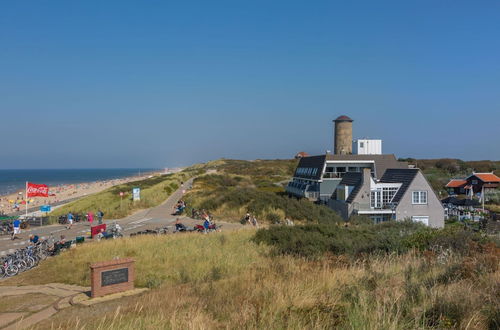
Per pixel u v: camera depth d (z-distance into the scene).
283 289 8.54
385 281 8.70
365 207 42.03
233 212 45.25
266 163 133.50
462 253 13.69
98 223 41.94
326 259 14.97
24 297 14.60
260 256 19.81
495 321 5.74
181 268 17.47
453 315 5.99
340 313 6.61
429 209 40.44
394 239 17.02
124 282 14.82
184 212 48.47
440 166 109.81
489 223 36.47
